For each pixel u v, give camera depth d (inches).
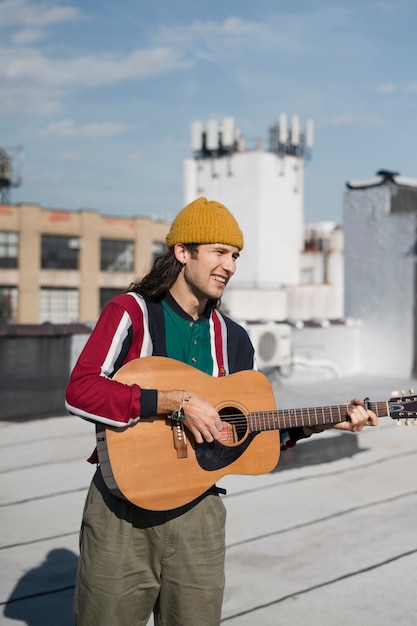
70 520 178.1
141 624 89.6
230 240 88.3
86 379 83.7
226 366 95.6
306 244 2122.3
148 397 84.3
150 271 92.0
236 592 139.9
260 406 96.4
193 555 87.1
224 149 2065.7
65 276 2064.5
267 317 1833.2
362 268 388.8
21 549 159.5
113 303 88.5
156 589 88.0
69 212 2066.9
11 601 134.6
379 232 381.4
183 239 88.8
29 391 283.3
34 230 2000.5
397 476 218.8
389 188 377.7
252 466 94.5
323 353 373.4
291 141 2108.8
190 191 2113.7
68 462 227.8
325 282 1978.3
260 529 173.6
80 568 88.8
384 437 264.8
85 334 296.5
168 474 87.1
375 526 176.7
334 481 213.3
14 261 1989.4
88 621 87.6
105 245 2143.2
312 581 144.9
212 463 90.0
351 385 350.9
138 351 89.3
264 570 150.1
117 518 86.6
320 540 167.0
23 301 1989.4
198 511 88.4
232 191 2057.1
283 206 2085.4
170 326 91.1
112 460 84.7
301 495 199.9
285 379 356.8
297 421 95.2
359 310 390.9
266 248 2054.6
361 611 132.6
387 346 380.8
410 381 362.9
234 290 1804.9
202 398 86.8
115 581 86.0
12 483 206.2
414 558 157.3
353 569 151.1
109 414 83.1
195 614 87.4
